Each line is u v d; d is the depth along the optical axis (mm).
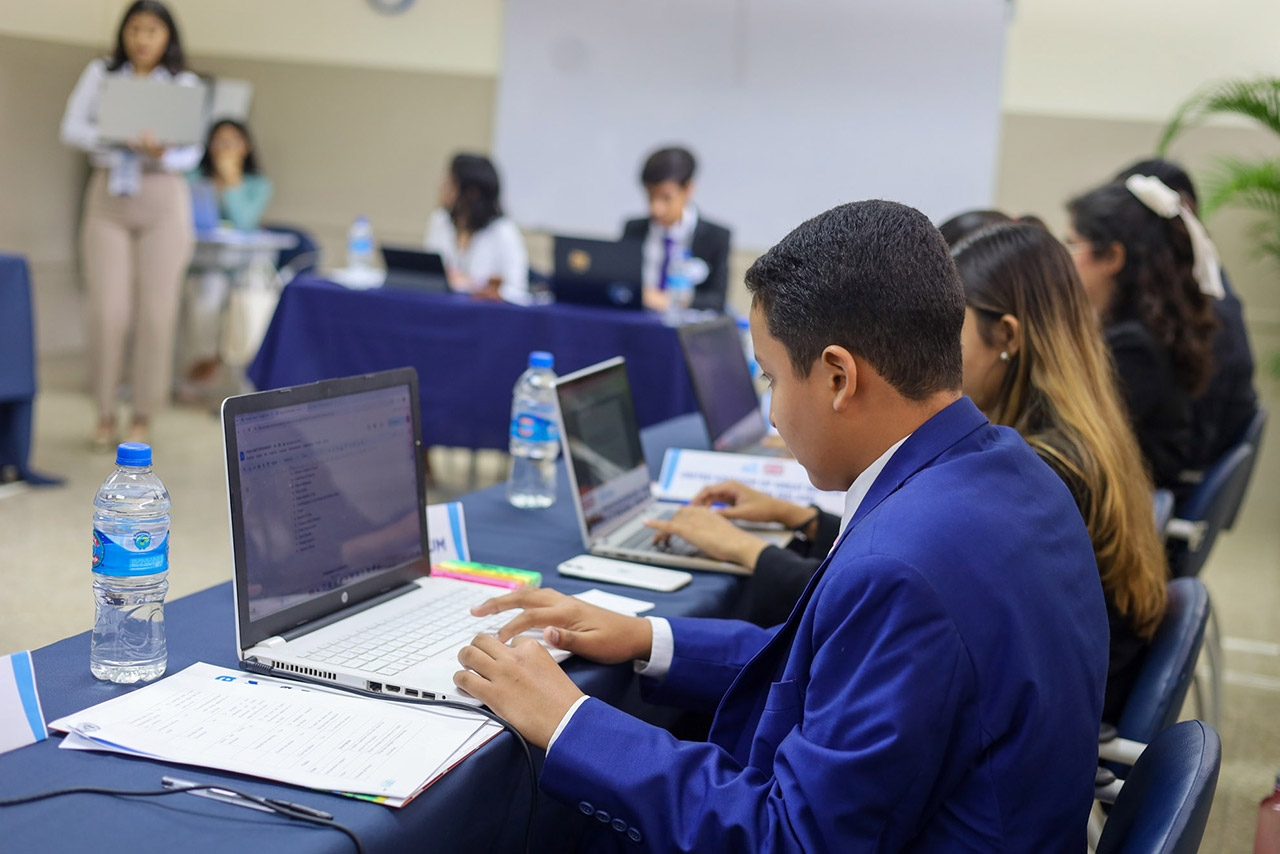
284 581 1172
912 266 949
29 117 6074
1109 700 1508
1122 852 884
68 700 997
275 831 819
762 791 924
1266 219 5305
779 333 986
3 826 796
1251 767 2629
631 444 1905
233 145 6090
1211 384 2883
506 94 6398
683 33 6078
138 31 4309
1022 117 5699
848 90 5895
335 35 6613
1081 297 1543
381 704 1037
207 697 1014
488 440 4016
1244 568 4340
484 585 1400
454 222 4727
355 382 1310
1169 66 5492
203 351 5699
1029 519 959
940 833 890
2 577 3062
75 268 6504
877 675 857
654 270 4609
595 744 988
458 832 940
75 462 4262
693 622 1290
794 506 1804
